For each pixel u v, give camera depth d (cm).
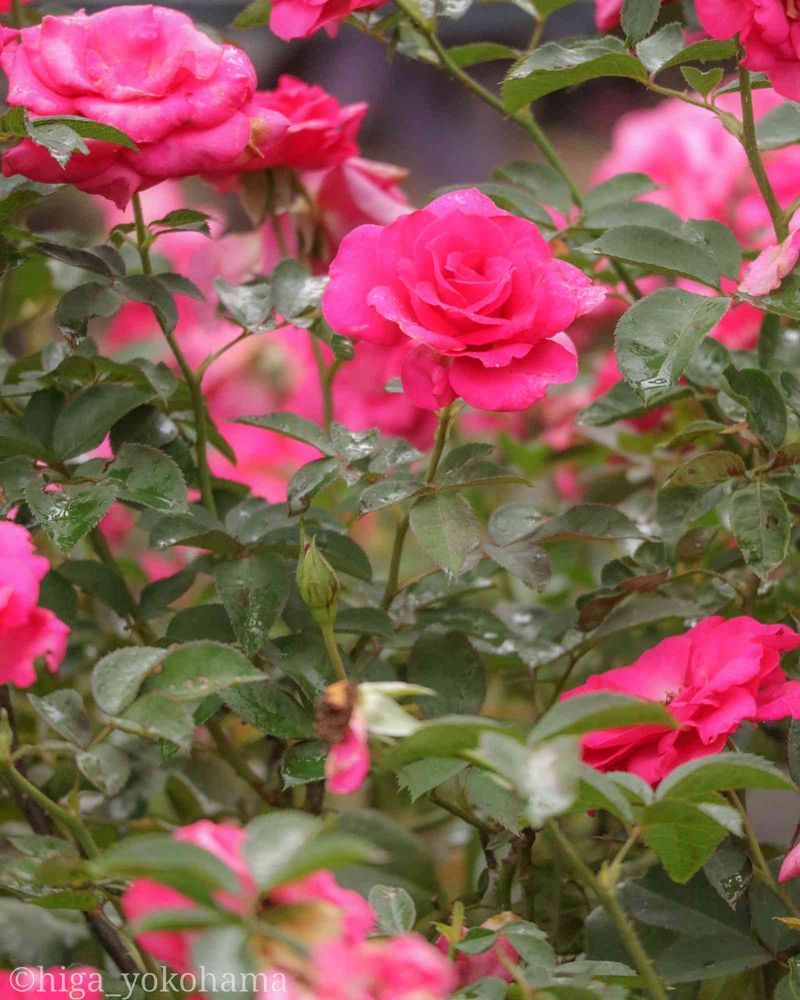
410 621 206
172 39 198
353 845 175
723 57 198
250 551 200
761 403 200
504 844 200
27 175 197
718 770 182
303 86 216
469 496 229
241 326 206
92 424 200
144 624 205
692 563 211
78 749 187
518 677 217
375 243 195
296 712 196
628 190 212
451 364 193
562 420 236
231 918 177
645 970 185
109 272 203
